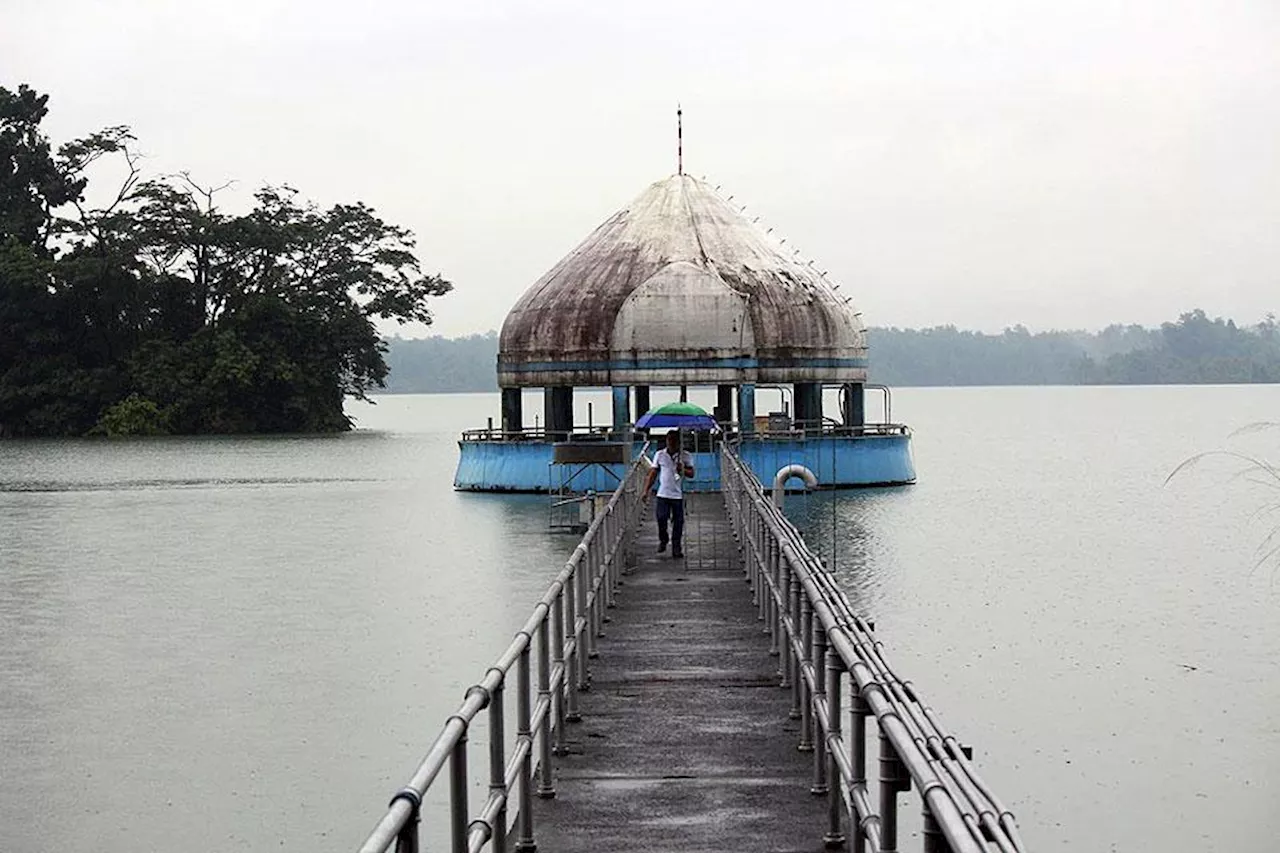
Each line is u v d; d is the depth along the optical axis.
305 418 118.06
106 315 117.19
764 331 62.31
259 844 18.08
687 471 31.83
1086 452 120.62
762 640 21.80
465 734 10.23
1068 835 18.06
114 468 87.31
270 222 118.12
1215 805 19.06
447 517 55.78
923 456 113.69
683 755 15.84
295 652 29.50
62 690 26.17
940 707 24.23
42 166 116.56
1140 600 36.06
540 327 62.84
